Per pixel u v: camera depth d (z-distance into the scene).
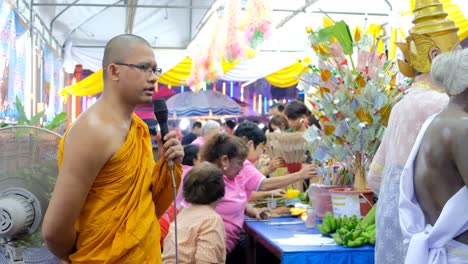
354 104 3.71
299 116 5.62
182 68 12.73
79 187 2.17
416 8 2.87
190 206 3.45
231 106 14.03
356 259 3.06
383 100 3.64
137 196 2.24
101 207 2.21
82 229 2.23
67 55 15.66
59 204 2.17
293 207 4.69
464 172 2.03
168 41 18.05
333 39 3.75
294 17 14.95
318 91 3.88
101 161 2.19
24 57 9.52
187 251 3.28
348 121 3.72
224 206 4.10
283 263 3.03
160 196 2.44
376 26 3.95
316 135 3.92
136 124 2.32
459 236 2.08
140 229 2.22
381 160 3.02
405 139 2.68
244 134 5.18
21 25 9.44
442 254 2.08
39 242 2.44
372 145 3.76
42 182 2.44
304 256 3.04
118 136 2.23
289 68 13.77
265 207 4.74
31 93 10.29
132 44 2.29
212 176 3.40
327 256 3.04
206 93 14.14
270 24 7.42
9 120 8.01
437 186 2.12
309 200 4.64
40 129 2.44
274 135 5.06
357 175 3.80
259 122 15.26
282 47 16.19
